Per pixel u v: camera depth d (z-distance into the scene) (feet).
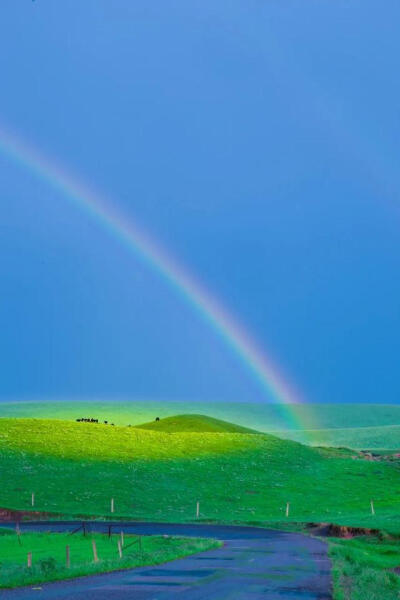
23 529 184.65
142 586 79.66
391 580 95.96
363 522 196.95
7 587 77.30
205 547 136.05
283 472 307.78
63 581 84.23
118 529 189.26
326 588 80.84
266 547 141.49
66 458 307.99
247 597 72.49
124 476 286.05
